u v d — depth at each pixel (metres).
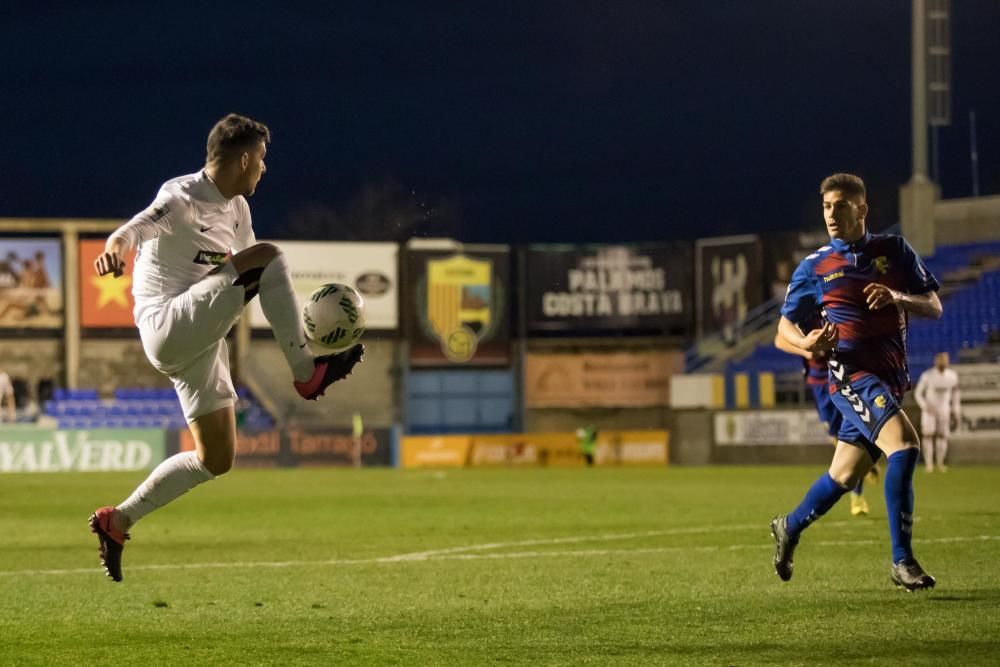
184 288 14.52
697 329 89.69
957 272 79.69
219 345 14.91
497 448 79.31
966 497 39.28
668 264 90.69
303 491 49.25
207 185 14.47
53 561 23.83
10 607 16.75
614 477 59.28
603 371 91.50
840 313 16.48
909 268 16.50
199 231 14.45
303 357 14.26
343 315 14.21
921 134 77.50
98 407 84.31
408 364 90.00
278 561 23.30
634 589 17.78
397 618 15.18
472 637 13.62
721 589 17.53
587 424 91.44
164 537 29.28
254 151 14.64
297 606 16.58
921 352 78.44
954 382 59.38
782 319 17.16
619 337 91.44
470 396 91.69
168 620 15.33
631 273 91.19
